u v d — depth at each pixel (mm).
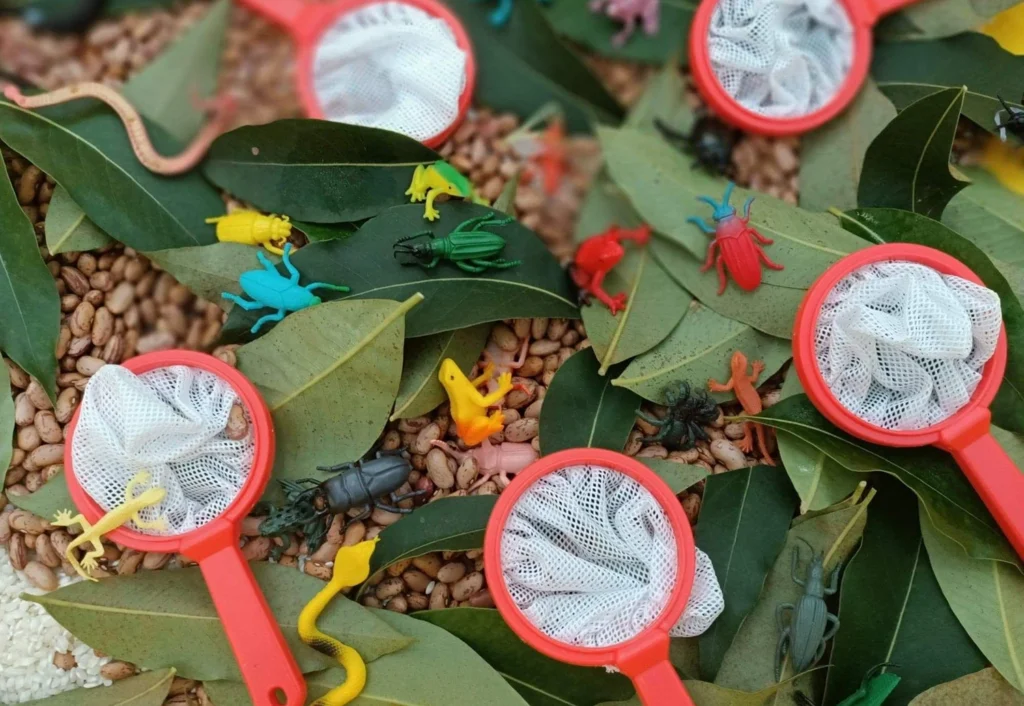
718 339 437
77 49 493
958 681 407
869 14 454
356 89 465
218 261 437
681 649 422
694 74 460
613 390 438
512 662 419
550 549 404
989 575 416
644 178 453
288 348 422
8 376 437
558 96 501
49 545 437
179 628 412
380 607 431
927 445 419
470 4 497
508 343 450
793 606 417
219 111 482
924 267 413
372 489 420
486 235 430
